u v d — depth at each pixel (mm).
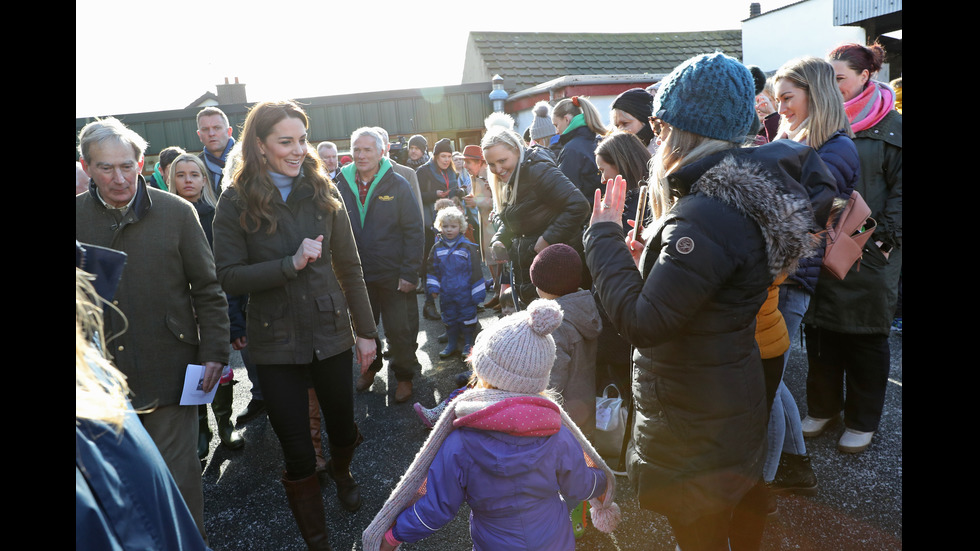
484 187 6785
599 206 1729
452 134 13320
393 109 12711
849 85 3023
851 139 2566
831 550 2350
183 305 2344
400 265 4219
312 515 2441
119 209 2254
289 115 2387
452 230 5152
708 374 1558
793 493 2744
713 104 1554
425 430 3811
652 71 15641
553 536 1763
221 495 3244
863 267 2916
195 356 2396
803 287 2559
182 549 873
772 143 1669
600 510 2010
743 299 1538
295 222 2486
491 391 1764
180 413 2334
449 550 2561
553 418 1726
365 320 2781
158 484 835
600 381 3307
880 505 2633
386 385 4723
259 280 2365
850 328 2971
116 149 2154
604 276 1650
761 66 16484
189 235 2367
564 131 4254
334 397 2643
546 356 1743
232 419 4312
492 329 1791
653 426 1656
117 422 797
